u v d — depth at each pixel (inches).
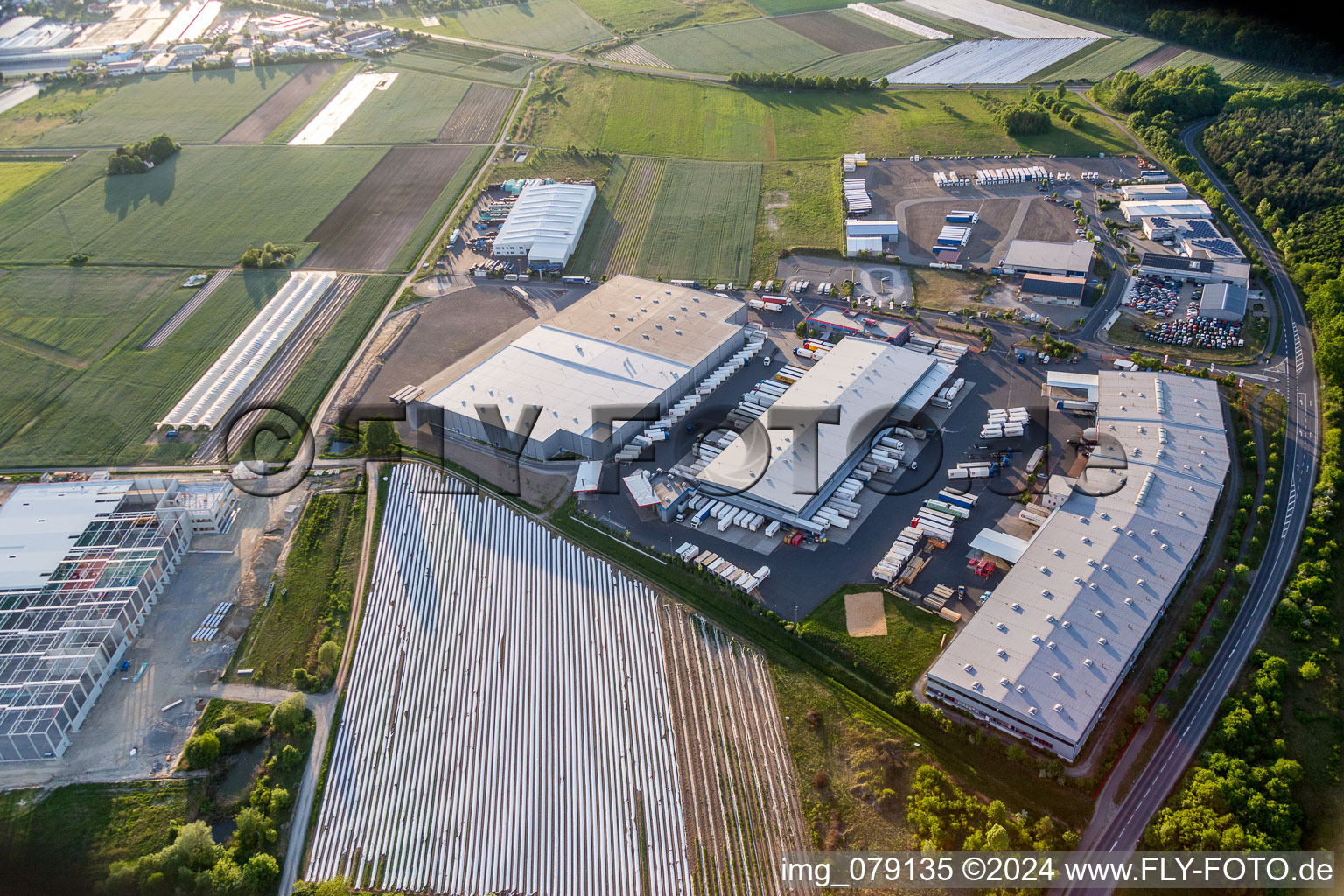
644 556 5497.1
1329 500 5438.0
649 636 5002.5
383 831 4099.4
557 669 4840.1
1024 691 4197.8
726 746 4399.6
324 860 3988.7
